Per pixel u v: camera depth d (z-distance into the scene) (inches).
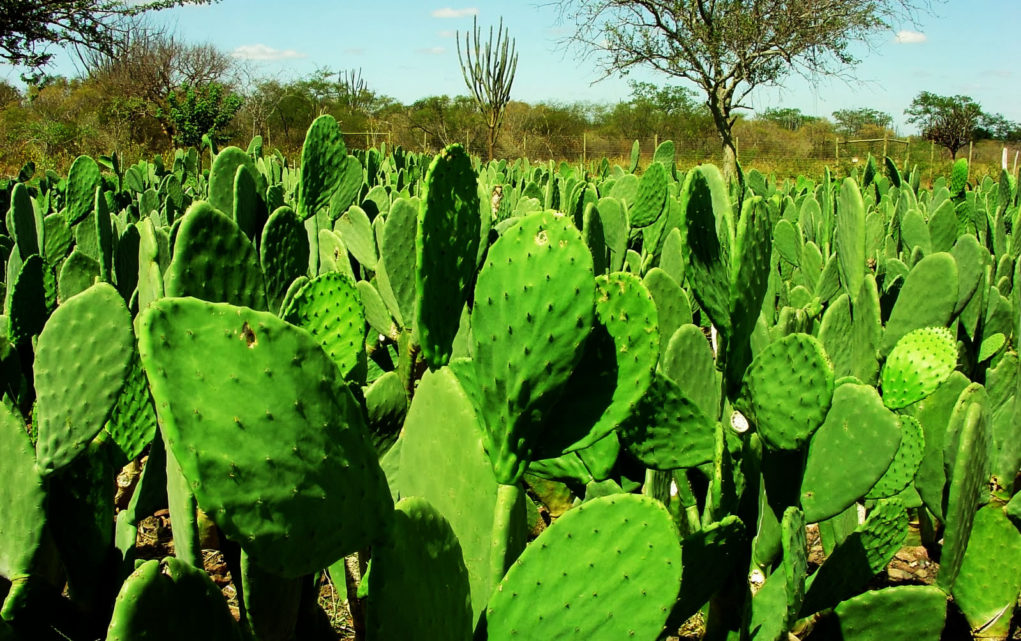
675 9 852.0
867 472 70.4
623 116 1584.6
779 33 832.9
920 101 1466.5
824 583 76.5
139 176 361.1
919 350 90.0
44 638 60.7
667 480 85.3
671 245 154.2
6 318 124.2
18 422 60.8
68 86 1254.3
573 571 54.7
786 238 207.0
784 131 1612.9
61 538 62.9
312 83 1549.0
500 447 59.2
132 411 73.7
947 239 189.5
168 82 1176.8
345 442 45.7
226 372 42.1
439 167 60.4
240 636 51.3
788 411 69.4
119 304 62.4
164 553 114.7
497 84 995.3
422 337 63.8
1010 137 1587.1
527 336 56.5
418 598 49.3
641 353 59.7
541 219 56.3
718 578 71.7
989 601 90.6
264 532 42.8
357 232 187.2
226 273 66.9
